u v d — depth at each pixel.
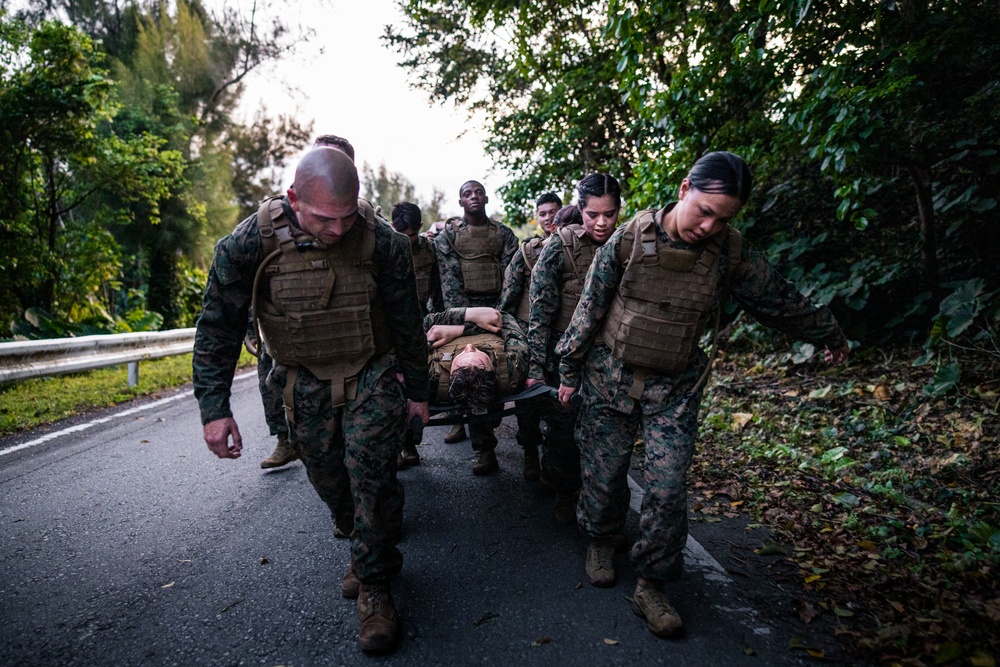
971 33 3.92
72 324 10.29
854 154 3.94
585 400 2.55
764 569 2.71
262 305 2.18
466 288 4.68
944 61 4.07
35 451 4.80
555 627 2.32
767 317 2.38
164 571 2.82
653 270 2.26
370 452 2.21
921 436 3.96
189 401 6.94
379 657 2.17
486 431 4.04
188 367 9.45
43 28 9.45
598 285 2.40
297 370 2.27
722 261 2.26
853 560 2.73
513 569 2.78
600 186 2.93
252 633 2.33
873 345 5.45
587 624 2.33
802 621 2.31
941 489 3.29
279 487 3.90
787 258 6.48
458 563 2.86
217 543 3.10
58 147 10.02
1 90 9.41
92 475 4.19
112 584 2.71
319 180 1.90
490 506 3.54
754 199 6.98
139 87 17.09
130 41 18.45
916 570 2.57
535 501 3.60
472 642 2.24
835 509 3.26
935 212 5.21
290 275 2.12
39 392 7.00
